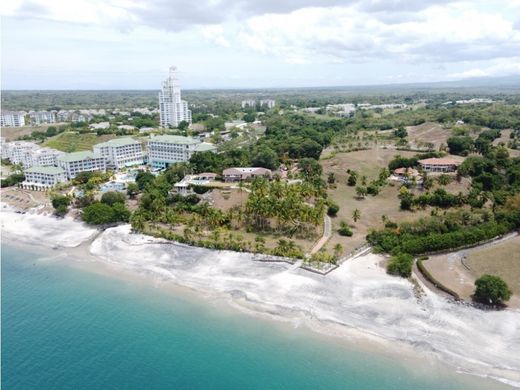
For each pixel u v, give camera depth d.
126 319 93.25
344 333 86.88
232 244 128.00
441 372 75.12
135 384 73.62
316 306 96.75
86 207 166.62
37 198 195.38
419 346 82.00
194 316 94.19
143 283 111.44
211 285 108.81
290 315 93.88
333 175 192.88
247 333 87.31
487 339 83.88
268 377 74.38
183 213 159.62
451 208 151.75
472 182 169.25
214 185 180.25
